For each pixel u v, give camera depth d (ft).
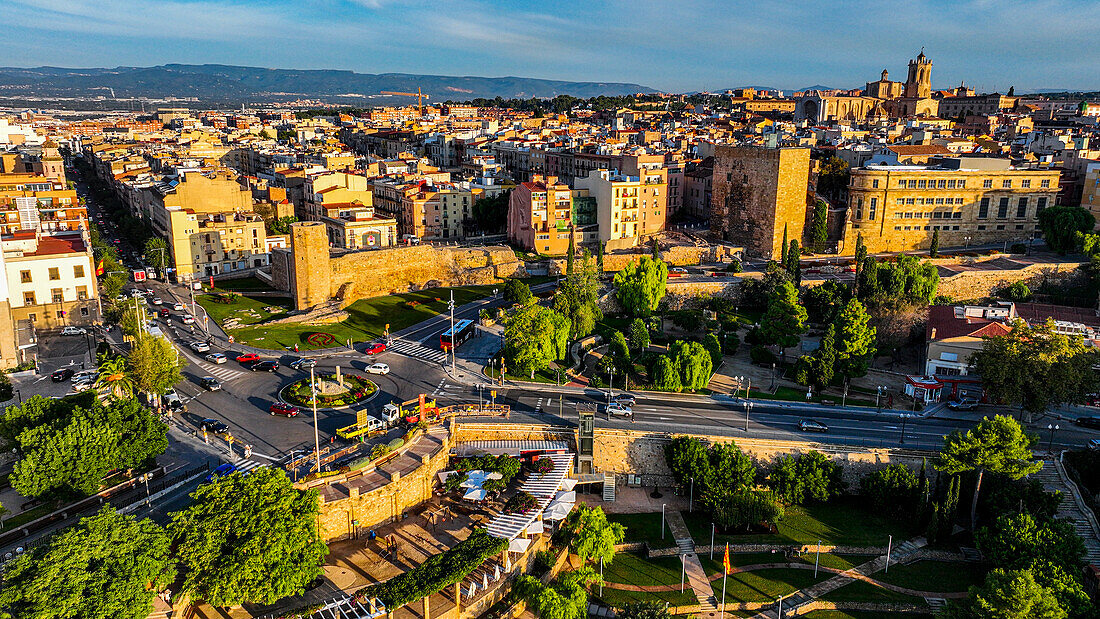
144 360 360.89
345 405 394.73
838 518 341.41
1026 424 389.80
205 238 649.20
